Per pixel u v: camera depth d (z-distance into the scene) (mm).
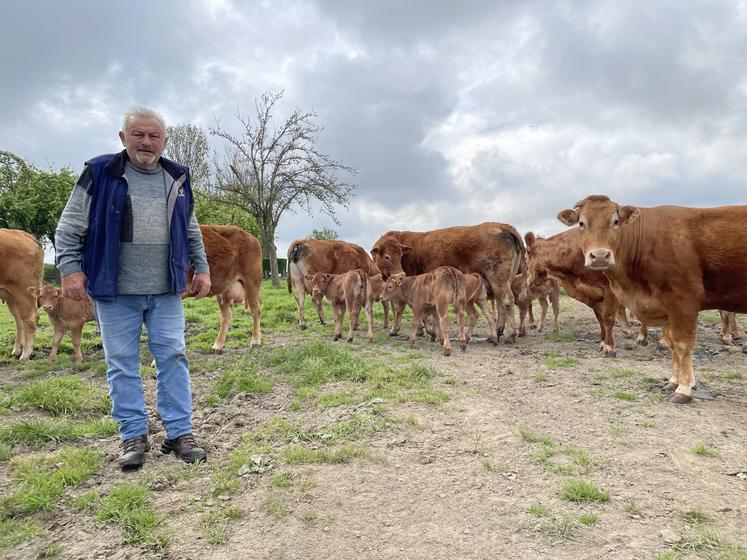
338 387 6172
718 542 2834
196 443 4270
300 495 3510
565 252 8484
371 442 4422
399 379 6309
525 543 2904
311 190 27000
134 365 4211
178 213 4258
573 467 3869
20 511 3350
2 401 5516
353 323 9633
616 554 2766
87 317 8352
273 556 2836
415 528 3090
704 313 12422
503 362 7598
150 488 3666
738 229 5422
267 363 7566
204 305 16047
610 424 4812
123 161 4043
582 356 8016
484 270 9820
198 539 3023
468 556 2797
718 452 4113
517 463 3973
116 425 4898
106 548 2949
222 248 8625
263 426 4957
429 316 9977
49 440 4586
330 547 2908
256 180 27859
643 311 6051
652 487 3537
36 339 10258
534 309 14492
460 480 3699
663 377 6527
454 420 4945
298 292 11992
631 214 5887
